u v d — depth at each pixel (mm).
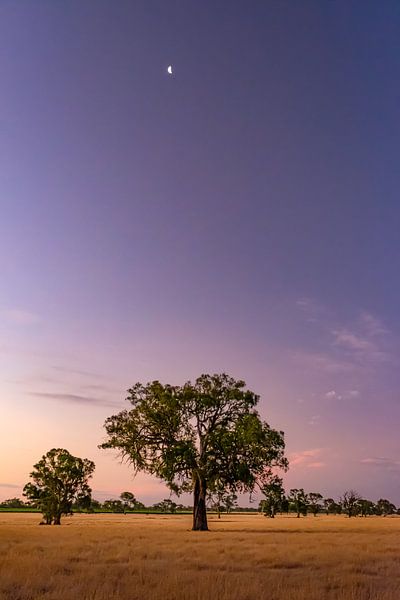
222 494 46781
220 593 11188
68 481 75375
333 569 17172
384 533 46000
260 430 44469
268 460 44969
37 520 96812
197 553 22422
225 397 46656
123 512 199875
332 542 31062
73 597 10883
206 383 47531
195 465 44469
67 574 15109
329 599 11227
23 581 13016
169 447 44781
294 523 87688
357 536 39062
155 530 48188
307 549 25297
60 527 57375
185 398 45969
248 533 42938
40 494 74500
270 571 16250
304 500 162000
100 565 17188
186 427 46375
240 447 44531
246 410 47156
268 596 11102
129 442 44969
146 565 17344
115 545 26828
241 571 16531
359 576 15102
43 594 11227
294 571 16469
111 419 46031
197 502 47438
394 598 11219
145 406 45500
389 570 16938
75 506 78875
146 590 11719
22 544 27250
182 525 69812
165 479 44188
